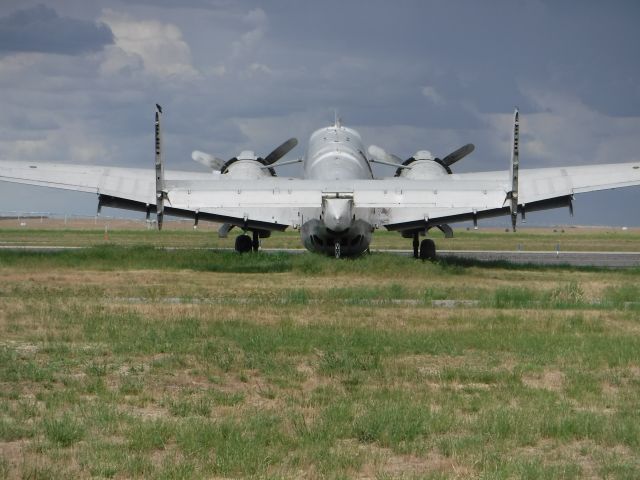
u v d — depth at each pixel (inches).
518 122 1888.5
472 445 685.3
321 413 767.7
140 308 1371.8
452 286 1775.3
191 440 681.0
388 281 1879.9
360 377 917.2
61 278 1841.8
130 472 621.0
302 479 619.5
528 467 633.0
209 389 854.5
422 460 660.1
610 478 622.8
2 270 1991.9
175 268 2103.8
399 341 1099.3
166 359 980.6
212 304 1437.0
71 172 2196.1
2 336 1112.8
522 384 890.7
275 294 1596.9
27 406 773.9
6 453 660.1
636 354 1040.8
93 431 711.7
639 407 810.2
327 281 1854.1
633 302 1590.8
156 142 1916.8
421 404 799.7
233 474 626.2
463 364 990.4
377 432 706.8
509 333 1181.7
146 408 789.2
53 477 609.6
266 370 936.9
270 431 707.4
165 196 1956.2
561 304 1498.5
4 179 2135.8
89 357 997.8
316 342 1090.7
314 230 2174.0
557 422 738.8
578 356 1037.2
